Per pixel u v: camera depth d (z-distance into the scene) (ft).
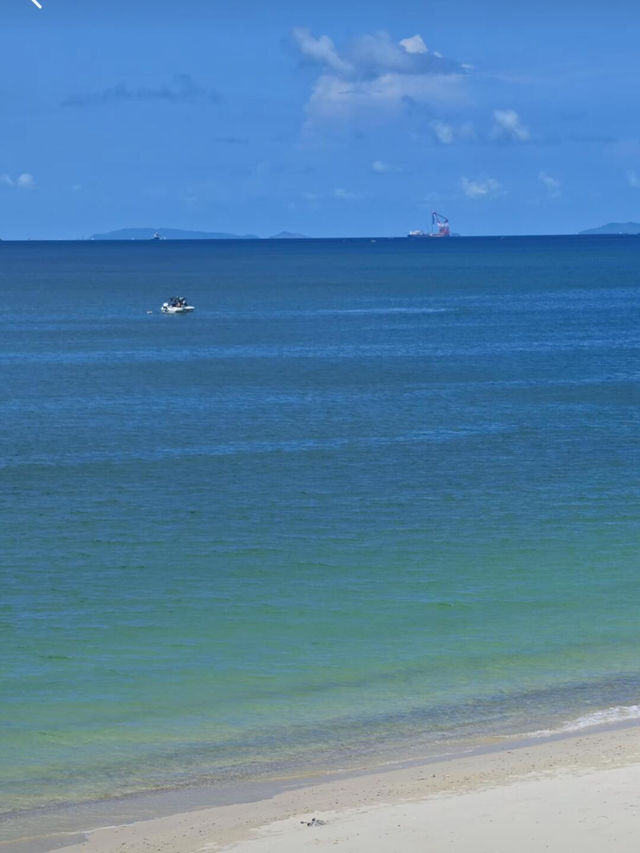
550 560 194.08
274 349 577.84
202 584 181.27
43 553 199.52
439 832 91.71
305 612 167.22
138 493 247.70
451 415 359.66
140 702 133.18
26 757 117.29
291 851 89.56
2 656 148.87
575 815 94.07
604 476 263.29
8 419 354.74
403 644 153.48
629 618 163.94
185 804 103.96
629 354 545.03
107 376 466.70
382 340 621.72
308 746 119.03
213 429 335.47
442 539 208.33
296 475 266.77
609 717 125.49
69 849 93.50
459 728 123.24
